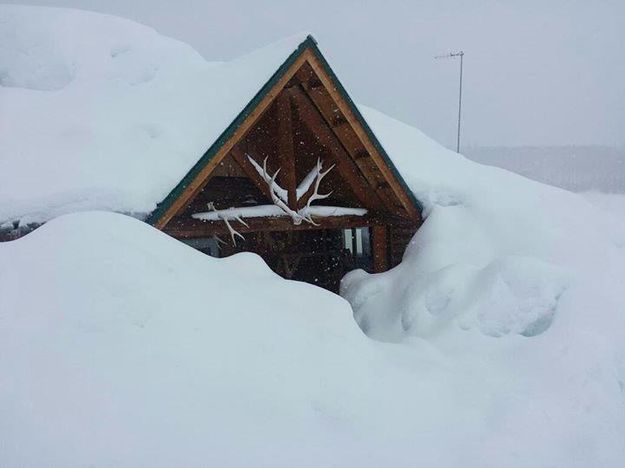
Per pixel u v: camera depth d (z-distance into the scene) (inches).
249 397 129.8
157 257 164.2
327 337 161.9
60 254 147.8
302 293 183.2
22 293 134.0
